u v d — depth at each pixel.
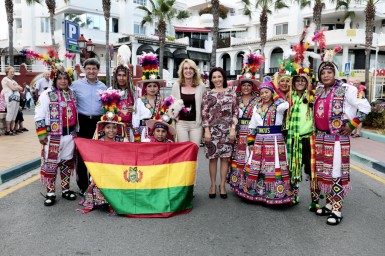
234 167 5.88
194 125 5.88
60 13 34.16
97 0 33.59
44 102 5.24
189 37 40.00
